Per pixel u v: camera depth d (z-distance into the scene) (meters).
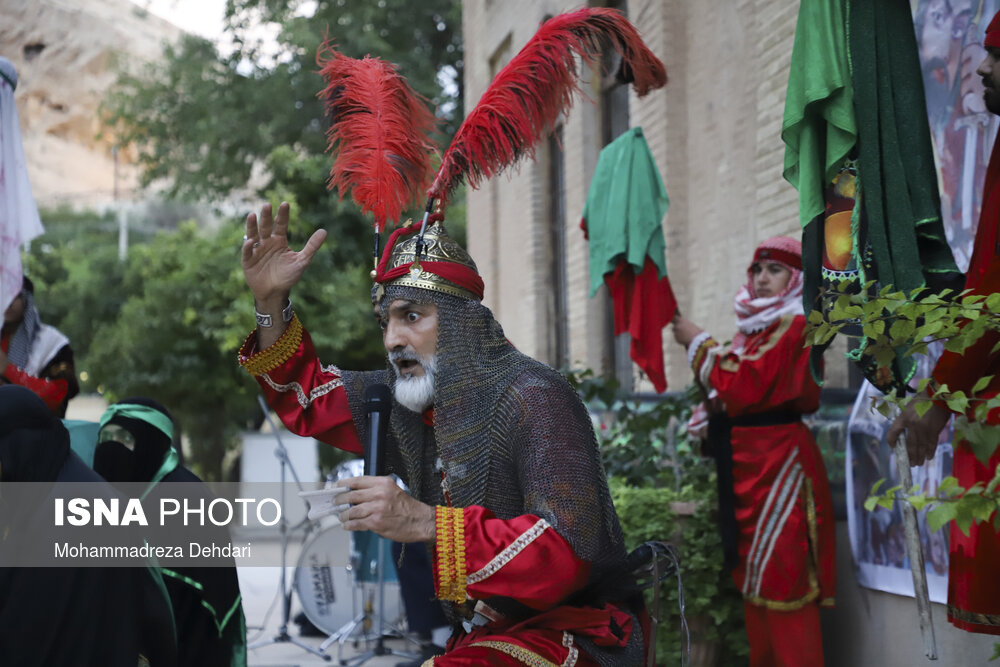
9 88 4.12
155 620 3.28
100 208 34.47
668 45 7.16
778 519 4.18
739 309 4.56
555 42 2.62
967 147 3.87
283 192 18.20
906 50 2.96
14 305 4.69
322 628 7.34
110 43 54.41
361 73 2.89
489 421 2.41
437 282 2.48
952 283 2.93
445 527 2.21
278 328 2.85
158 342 17.69
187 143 23.94
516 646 2.32
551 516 2.24
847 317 2.34
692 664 4.74
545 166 10.34
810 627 4.12
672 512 4.79
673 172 7.15
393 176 2.76
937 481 3.86
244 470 13.59
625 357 8.38
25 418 3.03
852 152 3.04
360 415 2.81
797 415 4.28
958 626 2.84
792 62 3.04
